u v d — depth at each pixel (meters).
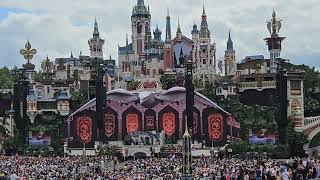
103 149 154.12
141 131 166.62
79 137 166.00
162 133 164.00
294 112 161.12
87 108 166.88
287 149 146.12
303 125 159.88
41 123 175.50
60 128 171.88
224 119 163.62
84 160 116.44
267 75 184.25
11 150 164.00
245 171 56.97
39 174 70.50
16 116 164.00
